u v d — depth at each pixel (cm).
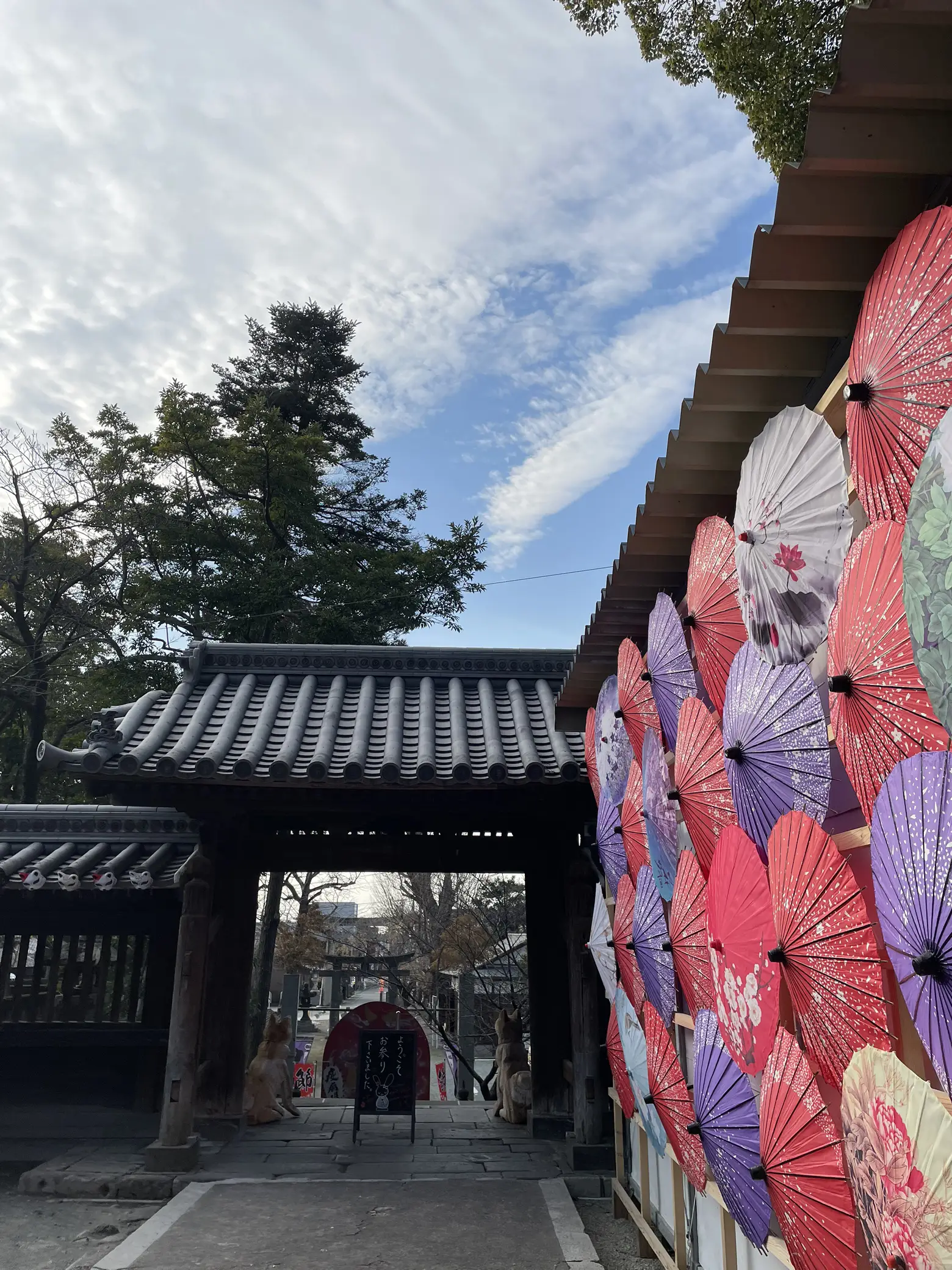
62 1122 782
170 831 866
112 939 895
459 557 2000
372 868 853
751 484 297
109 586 1898
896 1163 214
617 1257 544
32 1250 557
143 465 1911
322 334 2511
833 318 266
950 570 185
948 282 192
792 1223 279
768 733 286
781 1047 282
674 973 415
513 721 779
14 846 854
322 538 2027
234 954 830
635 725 468
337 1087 1079
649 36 793
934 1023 190
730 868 325
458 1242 538
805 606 264
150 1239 542
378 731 761
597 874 712
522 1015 1734
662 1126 449
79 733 2022
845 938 240
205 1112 796
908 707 203
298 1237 546
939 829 188
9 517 1847
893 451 210
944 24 189
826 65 635
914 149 209
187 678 825
